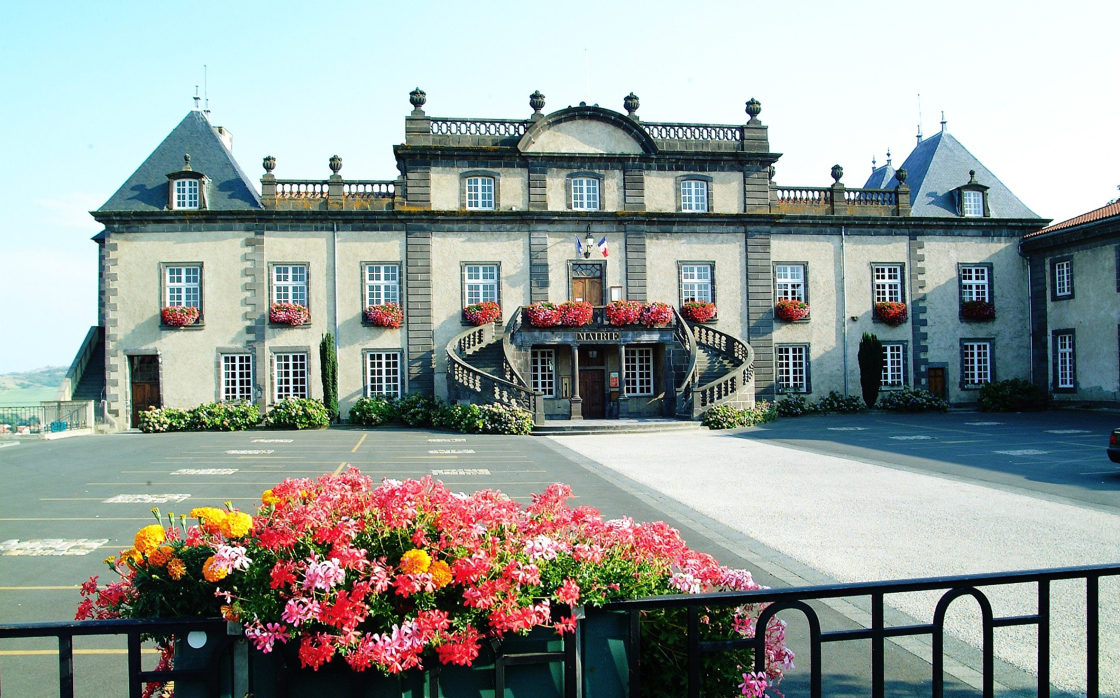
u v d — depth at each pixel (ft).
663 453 64.39
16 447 71.51
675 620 13.35
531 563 11.97
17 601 25.98
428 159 98.32
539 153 99.45
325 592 11.19
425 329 97.09
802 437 75.61
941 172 114.32
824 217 105.81
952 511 39.11
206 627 11.00
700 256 102.73
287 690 11.46
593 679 12.17
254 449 67.92
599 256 100.42
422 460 60.34
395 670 10.75
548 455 63.57
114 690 19.31
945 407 104.27
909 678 19.20
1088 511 38.75
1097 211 105.40
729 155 103.71
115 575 28.86
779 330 104.99
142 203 95.55
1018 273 111.24
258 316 94.99
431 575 11.55
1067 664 19.90
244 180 98.89
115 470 54.70
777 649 13.97
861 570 28.53
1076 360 102.27
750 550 31.55
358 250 97.04
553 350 100.48
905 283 108.17
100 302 104.42
